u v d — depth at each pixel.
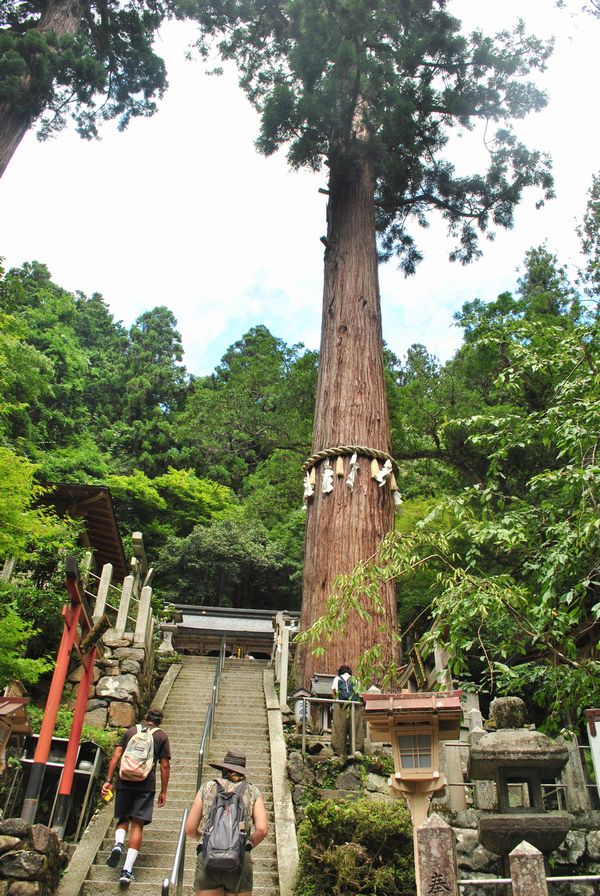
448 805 6.21
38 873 4.66
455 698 4.56
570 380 6.64
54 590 10.38
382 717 4.59
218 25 17.86
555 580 5.59
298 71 15.62
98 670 9.55
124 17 16.42
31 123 13.12
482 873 5.79
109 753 7.74
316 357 18.48
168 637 14.20
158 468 32.38
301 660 10.27
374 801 6.23
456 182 18.48
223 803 4.16
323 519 11.27
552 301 17.28
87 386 35.59
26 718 6.05
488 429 13.99
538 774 3.94
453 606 5.51
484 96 17.22
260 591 25.67
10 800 6.44
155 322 40.66
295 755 7.52
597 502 5.51
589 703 5.39
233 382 19.48
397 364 22.14
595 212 20.69
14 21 15.40
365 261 14.55
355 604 6.11
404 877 5.38
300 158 16.39
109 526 14.41
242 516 25.38
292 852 6.06
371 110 16.53
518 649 5.91
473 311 17.09
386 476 11.87
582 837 5.96
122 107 17.52
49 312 31.59
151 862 5.82
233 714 9.93
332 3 15.33
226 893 4.00
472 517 6.49
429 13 16.80
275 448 19.56
